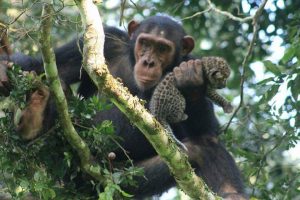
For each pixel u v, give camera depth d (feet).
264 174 43.62
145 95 40.75
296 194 41.86
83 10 28.07
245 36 56.39
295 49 41.09
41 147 32.53
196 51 57.77
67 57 43.16
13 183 32.37
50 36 28.86
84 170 32.35
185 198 50.11
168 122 35.42
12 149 32.32
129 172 31.99
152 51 41.06
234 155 45.32
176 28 42.39
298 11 50.31
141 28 42.19
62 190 32.68
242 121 43.75
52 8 29.17
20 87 32.73
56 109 31.78
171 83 35.22
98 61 27.45
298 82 39.52
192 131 42.11
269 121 41.63
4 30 33.19
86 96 43.55
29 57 39.14
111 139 34.63
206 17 57.31
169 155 29.43
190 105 39.78
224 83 35.65
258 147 43.55
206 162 41.22
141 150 40.98
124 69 43.16
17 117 32.81
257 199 40.73
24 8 35.04
